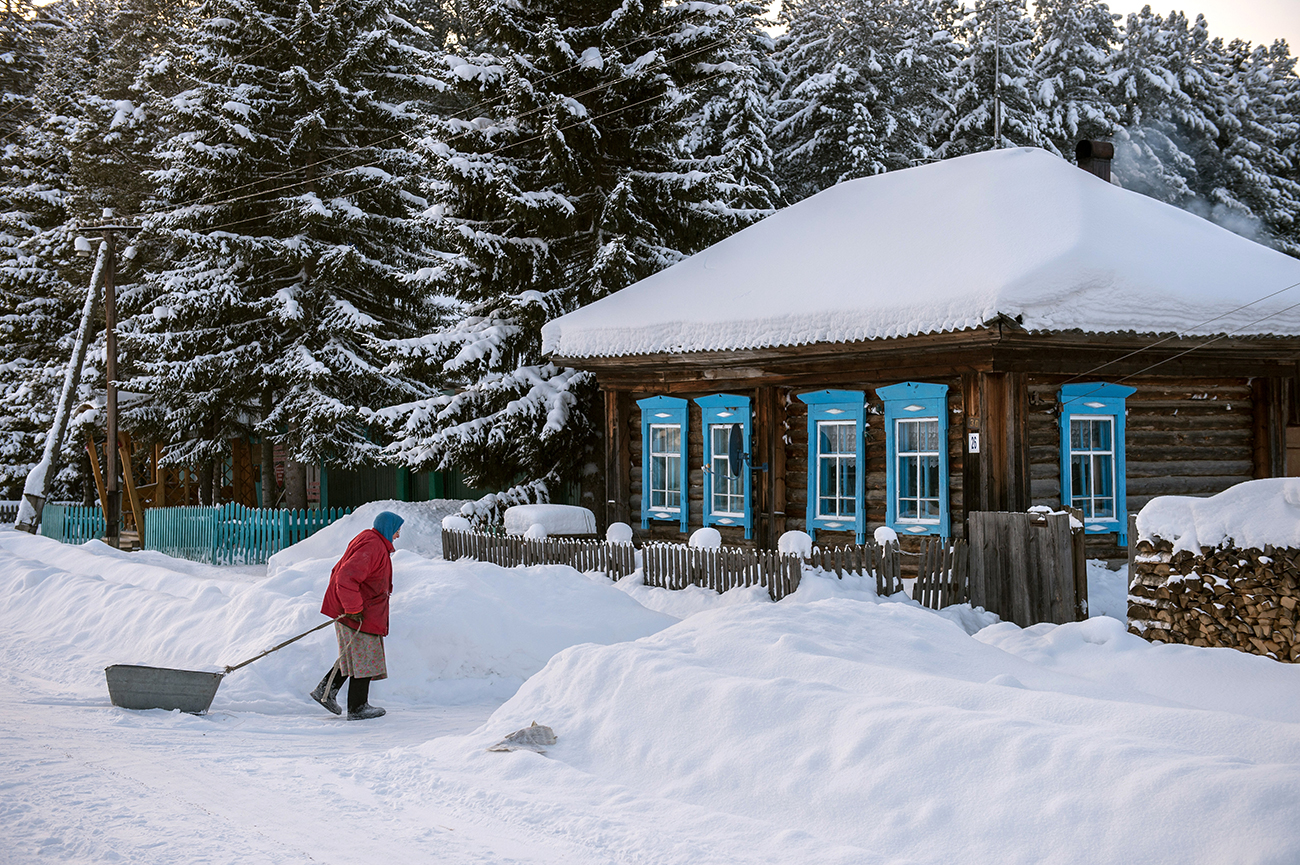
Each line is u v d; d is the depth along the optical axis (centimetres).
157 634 1133
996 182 1591
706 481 1678
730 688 619
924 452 1388
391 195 2703
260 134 2564
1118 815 438
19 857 464
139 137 3095
